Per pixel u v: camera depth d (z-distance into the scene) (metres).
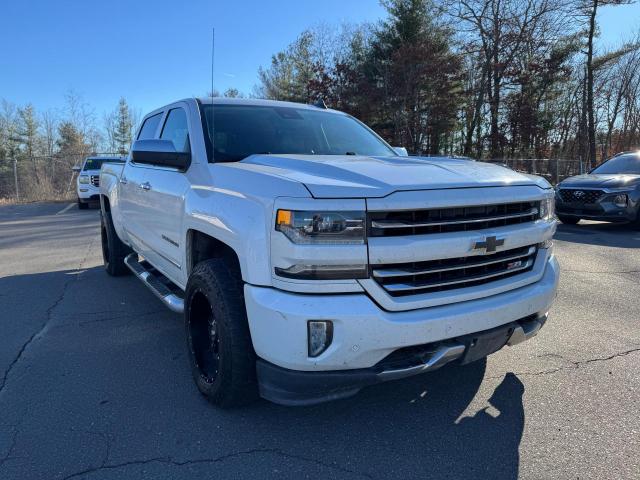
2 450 2.79
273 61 43.44
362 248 2.51
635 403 3.28
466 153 31.38
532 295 3.08
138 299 5.73
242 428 3.01
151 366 3.91
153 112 5.38
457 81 28.66
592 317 4.99
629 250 8.60
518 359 3.97
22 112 55.59
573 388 3.49
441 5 29.88
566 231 10.88
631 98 34.47
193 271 3.24
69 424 3.06
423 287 2.67
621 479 2.53
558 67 28.62
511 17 28.75
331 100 30.17
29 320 5.02
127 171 5.56
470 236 2.75
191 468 2.63
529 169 25.72
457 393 3.44
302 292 2.52
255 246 2.67
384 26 31.86
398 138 28.20
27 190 25.67
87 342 4.42
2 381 3.66
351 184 2.61
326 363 2.51
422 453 2.77
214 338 3.21
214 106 4.18
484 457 2.72
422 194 2.64
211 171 3.44
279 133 4.07
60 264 7.82
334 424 3.06
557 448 2.80
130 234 5.55
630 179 10.80
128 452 2.77
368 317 2.50
